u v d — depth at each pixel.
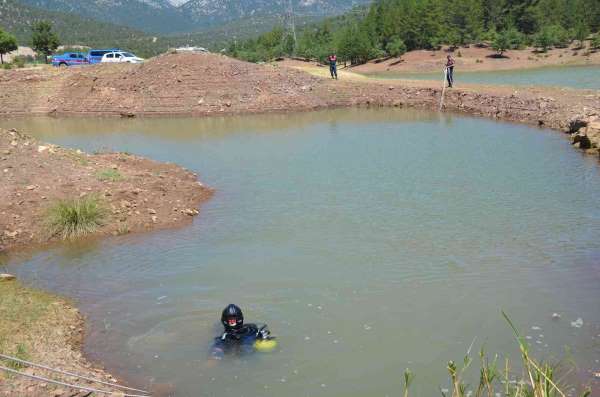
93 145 24.72
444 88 31.81
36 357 7.10
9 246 11.84
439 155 19.31
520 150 19.59
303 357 7.32
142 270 10.52
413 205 13.82
